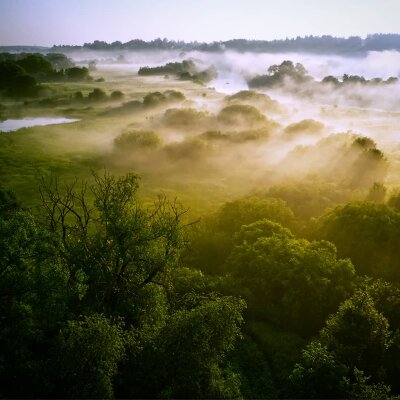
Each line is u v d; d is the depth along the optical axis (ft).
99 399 88.79
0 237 101.40
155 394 98.89
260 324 139.13
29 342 100.42
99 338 91.86
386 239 161.38
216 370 102.27
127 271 119.96
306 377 108.99
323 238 172.14
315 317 134.72
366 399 98.48
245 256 153.28
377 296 133.49
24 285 99.86
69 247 116.37
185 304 125.18
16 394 92.68
